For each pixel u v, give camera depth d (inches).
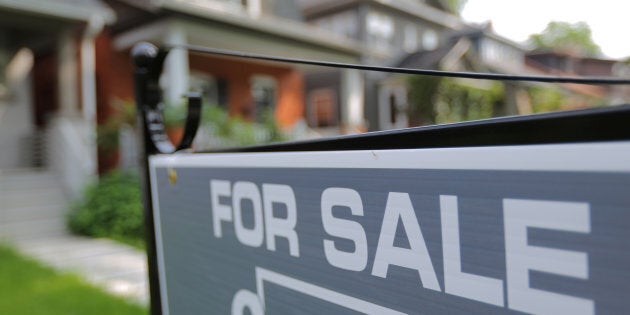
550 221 19.9
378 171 27.1
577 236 19.1
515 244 21.2
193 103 47.5
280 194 34.6
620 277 18.0
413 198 25.4
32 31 293.4
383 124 628.1
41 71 345.1
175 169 46.9
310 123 675.4
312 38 418.9
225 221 40.6
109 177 251.1
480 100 660.7
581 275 19.1
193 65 387.2
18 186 246.7
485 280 22.4
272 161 35.1
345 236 29.5
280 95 467.2
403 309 26.3
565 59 1205.1
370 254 28.0
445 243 24.0
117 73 349.7
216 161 41.4
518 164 20.9
